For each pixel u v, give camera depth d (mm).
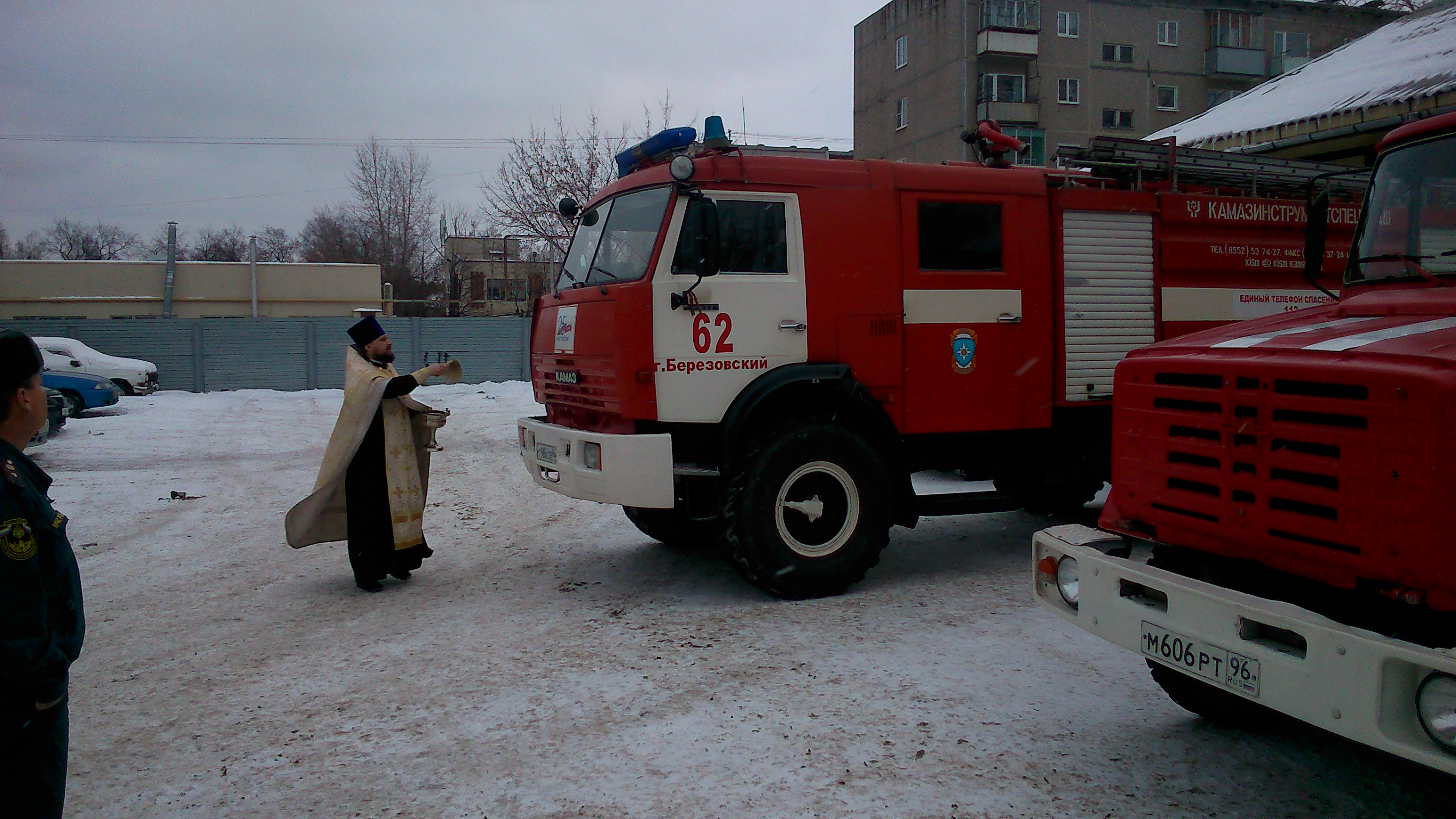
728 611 5203
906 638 4652
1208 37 37875
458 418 16078
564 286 6141
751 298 5246
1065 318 6039
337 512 5910
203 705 4035
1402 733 2141
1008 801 3035
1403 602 2334
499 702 3973
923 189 5672
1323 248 4094
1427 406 2248
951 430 5762
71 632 2262
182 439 14031
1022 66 35938
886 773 3238
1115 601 2953
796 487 5297
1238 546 2795
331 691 4156
